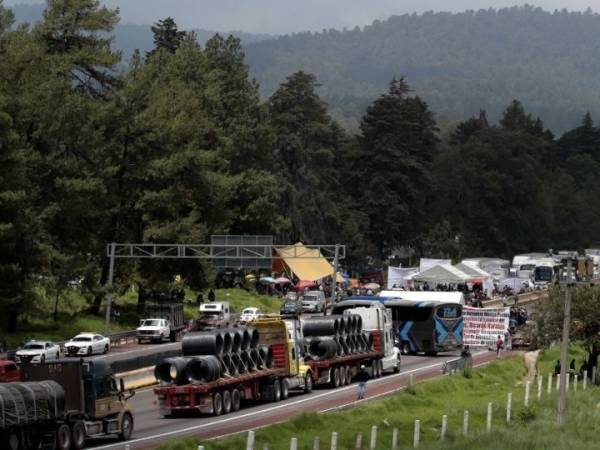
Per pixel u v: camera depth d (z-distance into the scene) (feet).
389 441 368.68
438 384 522.88
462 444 366.02
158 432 374.84
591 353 617.62
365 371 563.89
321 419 389.19
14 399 298.15
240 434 353.92
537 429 413.80
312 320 525.75
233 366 437.99
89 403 338.95
